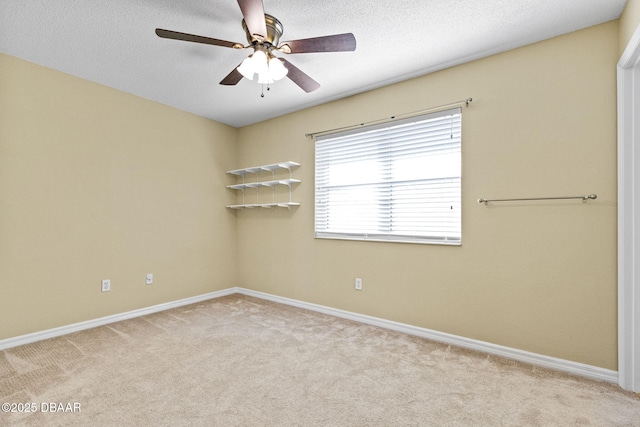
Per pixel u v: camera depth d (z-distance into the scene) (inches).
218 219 164.6
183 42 91.7
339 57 99.5
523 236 92.7
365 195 126.2
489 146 98.3
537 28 84.7
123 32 86.7
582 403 70.9
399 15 79.4
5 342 97.5
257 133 165.2
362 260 126.3
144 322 123.8
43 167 106.2
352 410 68.1
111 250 123.6
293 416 65.9
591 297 83.2
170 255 143.6
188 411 67.1
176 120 145.9
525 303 92.2
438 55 98.4
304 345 102.2
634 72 75.9
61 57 100.4
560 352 87.0
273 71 76.8
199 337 108.4
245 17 64.3
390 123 119.2
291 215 150.4
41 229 105.7
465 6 75.9
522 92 93.0
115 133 124.6
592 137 83.2
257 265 164.1
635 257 75.7
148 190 135.5
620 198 77.5
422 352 97.5
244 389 75.9
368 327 120.0
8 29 85.0
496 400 72.0
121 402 70.0
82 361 89.7
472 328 101.0
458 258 103.9
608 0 73.5
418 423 64.1
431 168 110.3
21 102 101.4
